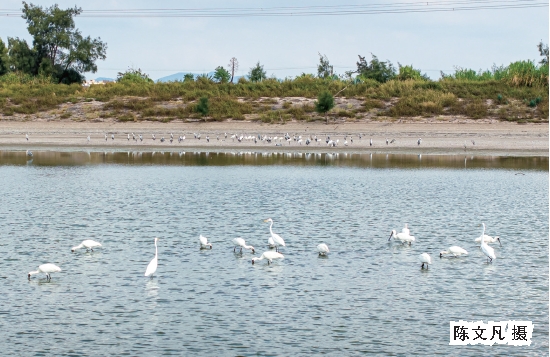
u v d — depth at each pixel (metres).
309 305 22.91
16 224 35.62
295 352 19.22
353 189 47.84
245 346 19.61
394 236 31.66
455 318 21.77
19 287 24.86
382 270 27.12
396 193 46.03
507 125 76.50
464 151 68.19
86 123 82.12
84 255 29.42
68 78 119.25
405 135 74.12
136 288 24.73
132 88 95.69
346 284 25.20
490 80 92.12
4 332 20.61
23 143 74.56
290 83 96.50
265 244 31.50
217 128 79.31
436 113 80.81
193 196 44.72
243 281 25.56
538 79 88.88
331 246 31.03
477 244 31.50
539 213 38.94
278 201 42.78
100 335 20.39
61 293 24.16
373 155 68.31
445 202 42.50
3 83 101.38
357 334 20.48
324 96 80.69
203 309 22.53
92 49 121.81
